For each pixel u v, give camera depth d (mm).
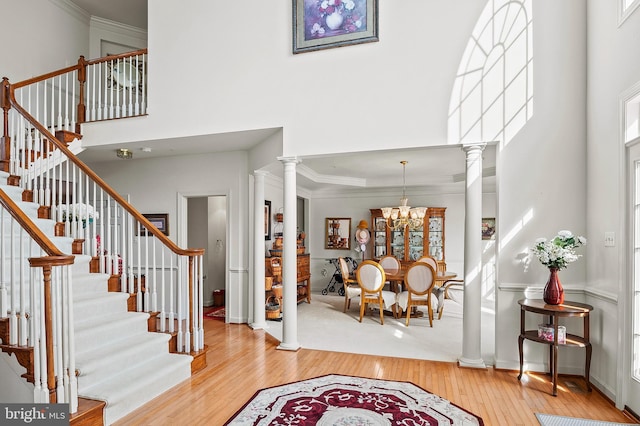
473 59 3834
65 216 4375
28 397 2605
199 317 3939
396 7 4039
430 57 3930
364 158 6156
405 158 6145
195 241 7367
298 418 2814
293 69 4363
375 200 9008
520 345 3578
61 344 2465
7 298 2936
